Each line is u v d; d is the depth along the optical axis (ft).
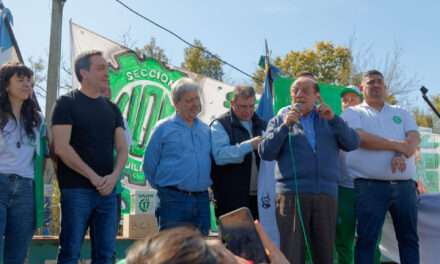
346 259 16.92
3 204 11.92
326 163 13.58
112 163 13.30
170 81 22.91
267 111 18.34
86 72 13.16
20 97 12.31
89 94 13.28
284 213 13.51
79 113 12.89
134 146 21.77
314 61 82.53
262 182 14.80
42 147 13.07
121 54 21.99
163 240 3.18
